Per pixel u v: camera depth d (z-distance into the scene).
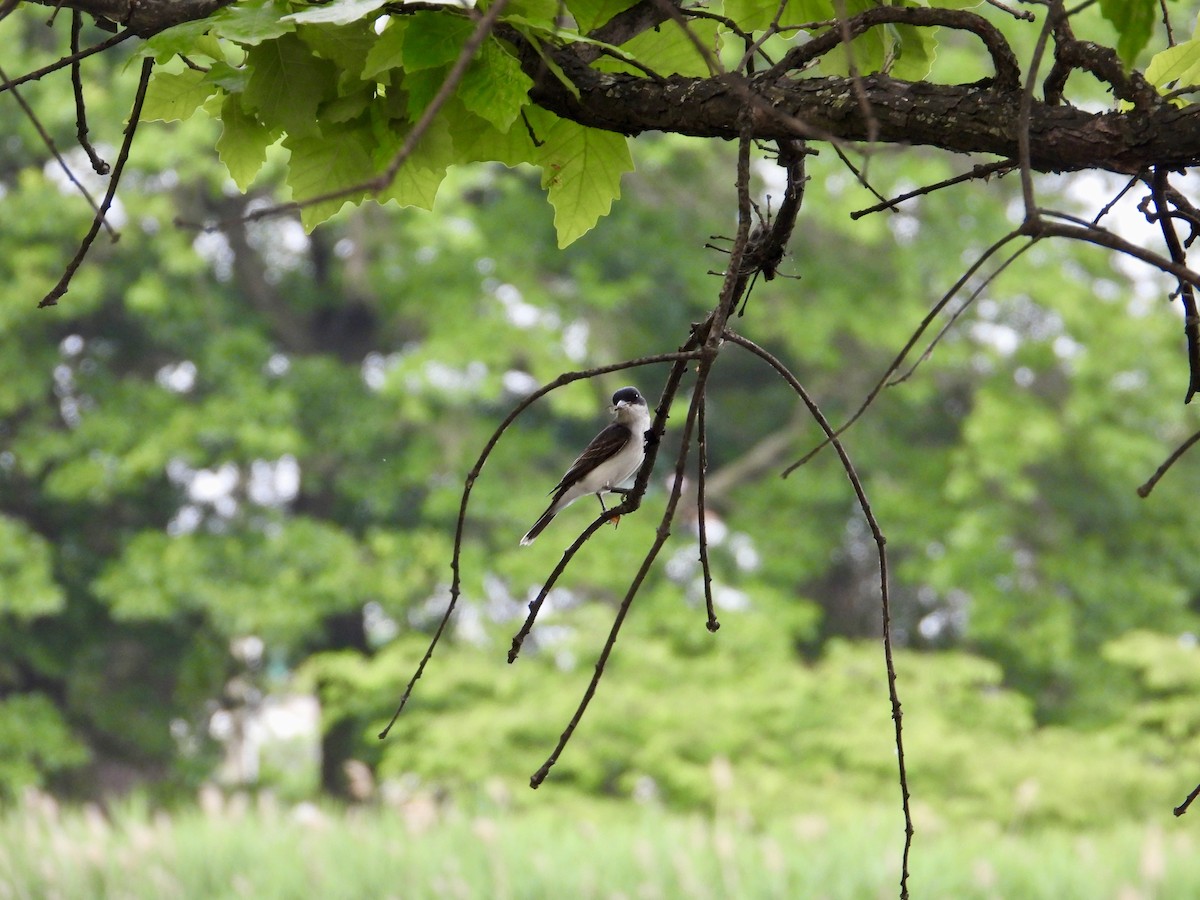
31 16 19.28
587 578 18.48
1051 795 13.93
